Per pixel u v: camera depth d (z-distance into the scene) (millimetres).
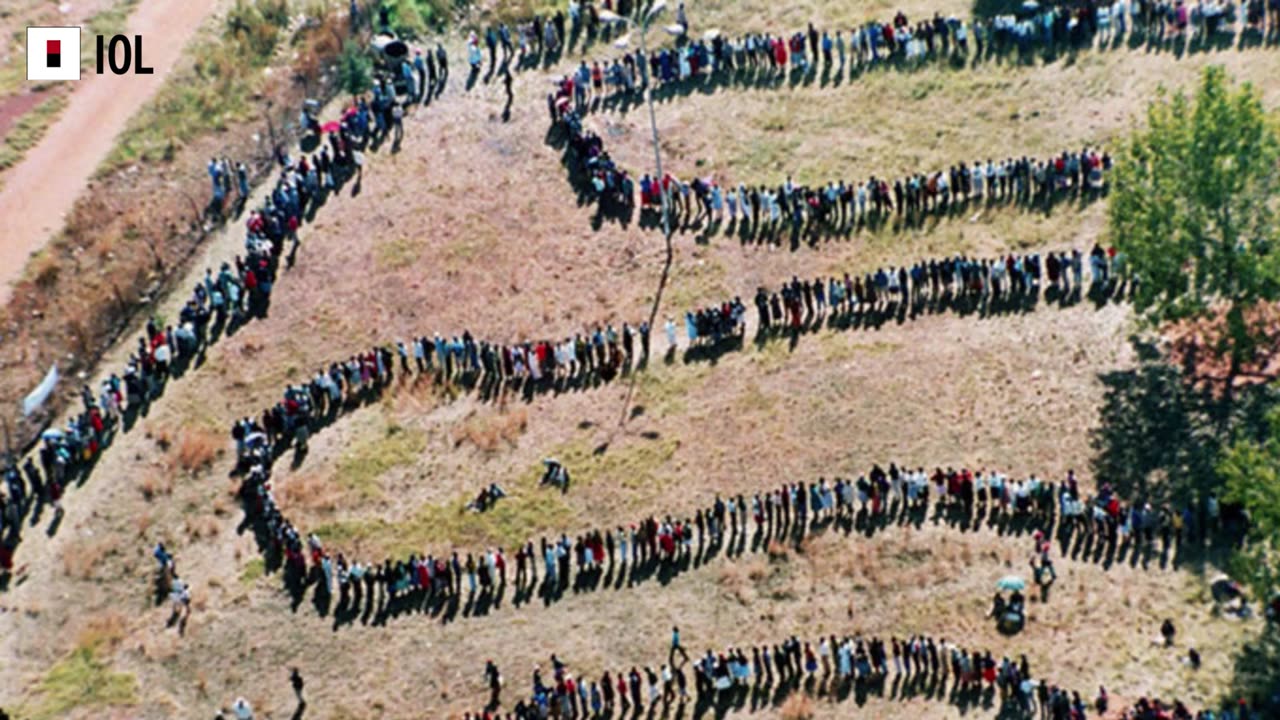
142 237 92375
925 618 72188
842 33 102562
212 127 99500
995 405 81188
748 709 69750
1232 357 80812
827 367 83938
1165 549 74250
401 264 90562
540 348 84250
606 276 89688
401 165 96125
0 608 74812
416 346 85312
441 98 100250
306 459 81188
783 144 96250
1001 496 76000
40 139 99500
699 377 84250
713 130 97438
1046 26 99500
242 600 74938
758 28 103500
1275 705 67625
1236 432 78125
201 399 83875
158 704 71188
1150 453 78188
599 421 82438
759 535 76250
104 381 85375
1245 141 77188
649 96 90125
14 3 108875
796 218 91375
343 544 77062
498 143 97312
